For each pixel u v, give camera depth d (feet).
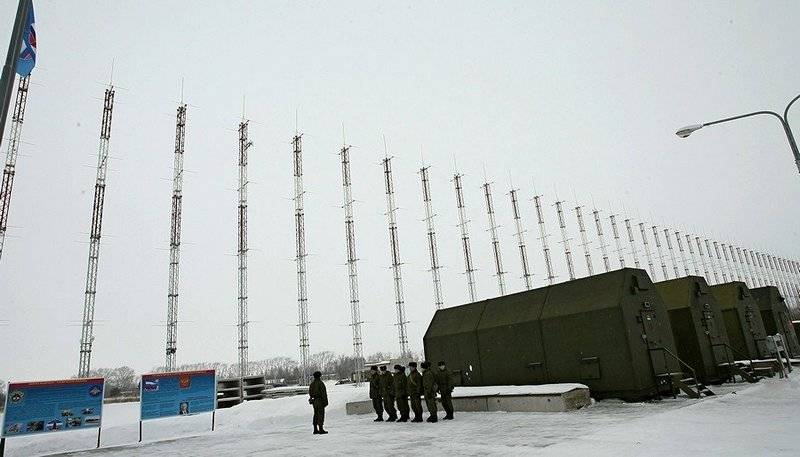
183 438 53.88
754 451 24.54
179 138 134.51
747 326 88.94
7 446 50.42
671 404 49.85
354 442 40.93
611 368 55.16
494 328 68.13
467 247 181.57
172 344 118.32
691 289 73.72
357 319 149.59
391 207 168.35
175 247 124.77
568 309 60.59
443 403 52.44
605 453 26.96
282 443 44.16
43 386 47.80
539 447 31.19
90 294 107.86
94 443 54.60
